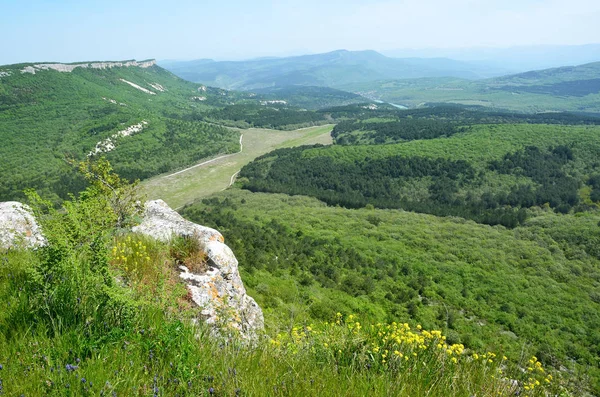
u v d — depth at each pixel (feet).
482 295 126.93
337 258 152.46
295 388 9.00
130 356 8.90
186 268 20.30
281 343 12.51
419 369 10.90
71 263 10.57
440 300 122.83
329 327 14.06
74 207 13.12
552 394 11.19
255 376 9.24
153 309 11.46
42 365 8.11
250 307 21.89
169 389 8.18
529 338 99.91
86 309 10.14
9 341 8.84
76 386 7.41
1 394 7.11
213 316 17.04
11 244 18.63
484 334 101.60
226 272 21.97
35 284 11.10
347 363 11.17
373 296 118.01
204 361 9.34
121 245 17.62
